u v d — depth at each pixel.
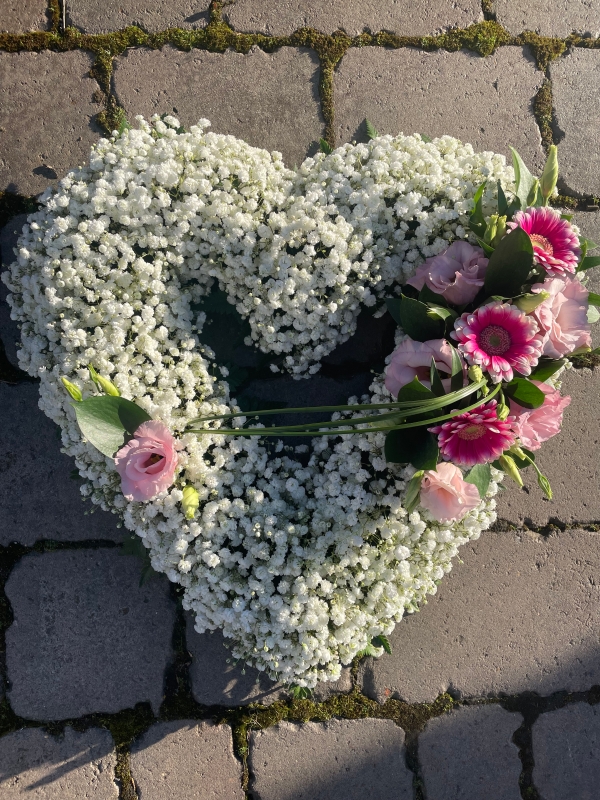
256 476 0.71
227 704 0.79
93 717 0.79
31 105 0.81
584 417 0.83
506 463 0.63
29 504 0.79
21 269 0.71
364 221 0.69
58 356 0.69
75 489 0.80
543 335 0.63
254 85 0.82
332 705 0.80
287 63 0.82
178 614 0.80
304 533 0.68
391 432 0.63
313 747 0.79
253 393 0.79
